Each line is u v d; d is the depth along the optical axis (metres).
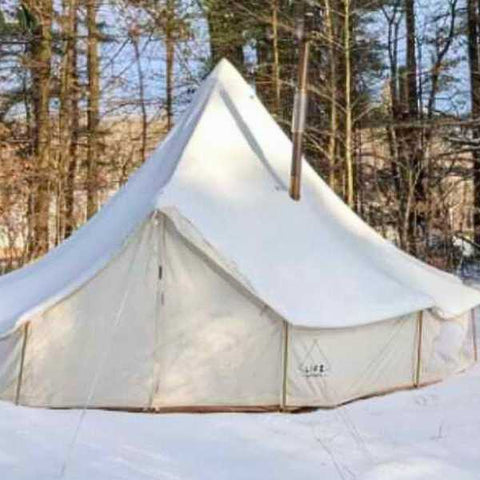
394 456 5.38
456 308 8.20
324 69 18.92
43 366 6.88
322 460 5.30
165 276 7.04
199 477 4.90
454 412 6.72
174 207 6.95
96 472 4.93
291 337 6.98
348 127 16.41
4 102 19.58
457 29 21.00
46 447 5.47
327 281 7.47
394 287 7.78
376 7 20.27
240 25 19.78
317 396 7.03
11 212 17.36
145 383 6.89
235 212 7.66
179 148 8.38
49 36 17.59
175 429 6.15
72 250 8.22
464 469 5.09
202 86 9.13
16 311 7.15
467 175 18.22
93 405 6.87
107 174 19.80
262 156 8.53
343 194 18.03
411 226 18.20
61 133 18.55
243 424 6.36
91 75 18.66
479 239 18.66
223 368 6.98
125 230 7.19
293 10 18.83
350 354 7.25
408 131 19.42
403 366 7.66
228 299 7.06
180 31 19.75
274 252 7.46
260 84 19.02
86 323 6.95
